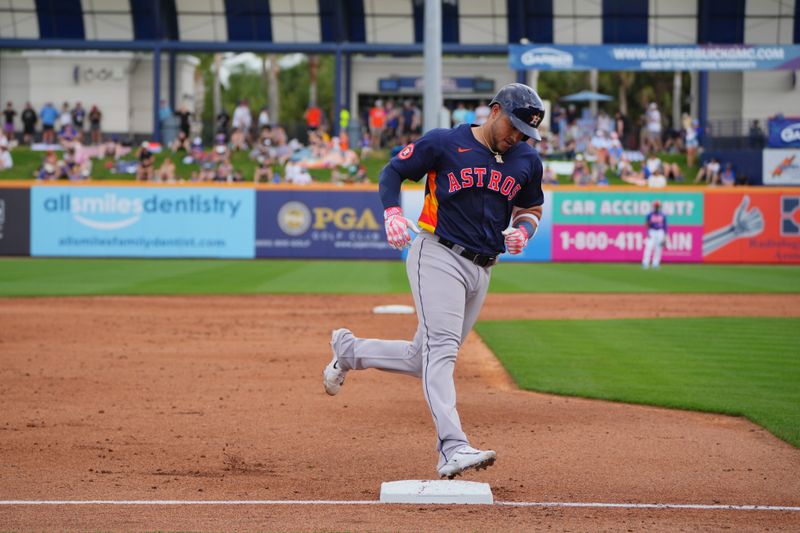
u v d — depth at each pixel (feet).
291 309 88.07
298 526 25.73
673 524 26.48
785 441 38.19
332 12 212.02
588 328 74.74
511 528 25.73
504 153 29.48
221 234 157.89
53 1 213.66
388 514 27.20
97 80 230.07
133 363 56.90
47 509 27.63
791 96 217.97
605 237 157.17
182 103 242.37
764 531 25.93
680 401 45.83
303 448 36.55
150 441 37.40
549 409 44.52
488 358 60.23
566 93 327.26
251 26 214.28
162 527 25.62
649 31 207.10
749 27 205.16
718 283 119.75
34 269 131.85
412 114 205.26
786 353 61.62
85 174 183.93
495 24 210.79
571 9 207.31
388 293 104.06
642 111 323.78
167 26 214.90
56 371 53.52
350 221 158.20
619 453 36.01
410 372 31.32
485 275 30.25
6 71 232.32
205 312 84.94
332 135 221.05
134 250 157.48
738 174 183.83
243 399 46.50
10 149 202.90
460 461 27.94
